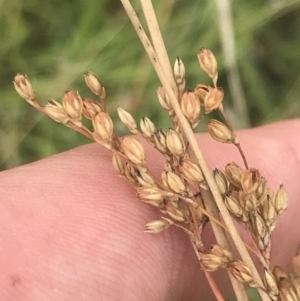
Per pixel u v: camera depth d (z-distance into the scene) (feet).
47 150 0.40
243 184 0.16
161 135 0.17
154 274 0.22
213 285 0.17
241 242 0.16
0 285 0.19
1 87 0.39
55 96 0.38
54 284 0.19
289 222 0.27
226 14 0.36
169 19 0.38
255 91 0.41
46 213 0.20
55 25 0.40
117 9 0.39
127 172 0.18
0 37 0.39
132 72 0.38
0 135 0.40
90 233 0.21
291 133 0.28
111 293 0.21
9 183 0.21
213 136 0.17
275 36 0.42
